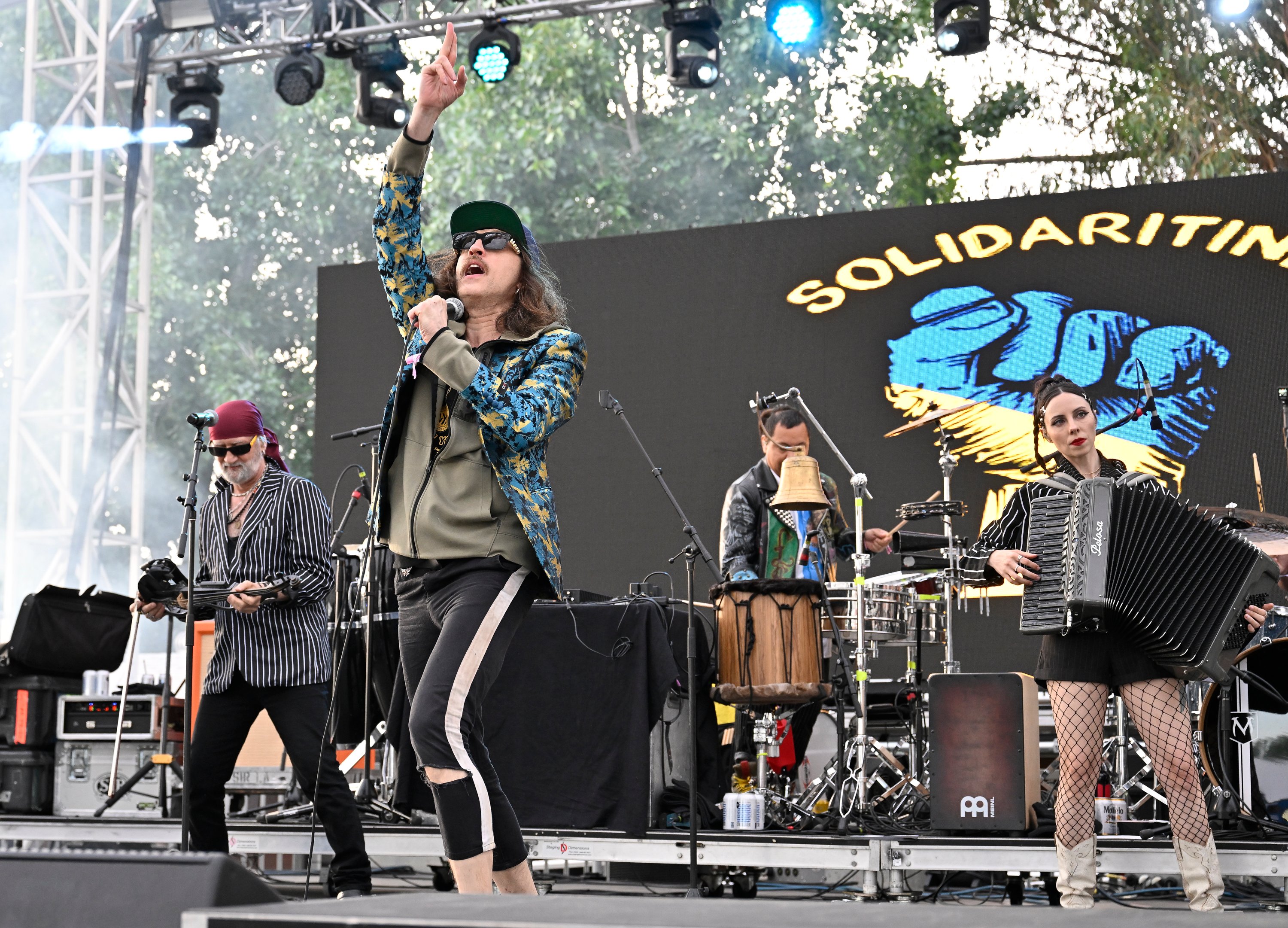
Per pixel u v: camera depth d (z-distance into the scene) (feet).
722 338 27.45
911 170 43.50
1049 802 16.06
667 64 24.89
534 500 8.89
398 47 26.04
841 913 3.30
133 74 29.09
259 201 48.70
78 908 3.20
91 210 31.91
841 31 44.14
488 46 25.34
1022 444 25.85
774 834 14.55
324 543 13.80
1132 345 25.67
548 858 14.98
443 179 43.80
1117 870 13.96
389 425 9.23
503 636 8.81
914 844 14.30
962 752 14.94
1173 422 25.27
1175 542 11.37
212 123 27.68
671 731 16.74
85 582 28.19
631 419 27.63
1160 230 25.81
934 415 19.19
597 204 44.29
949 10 24.12
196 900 3.16
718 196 45.34
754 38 44.06
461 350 8.50
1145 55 40.01
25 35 43.93
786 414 17.88
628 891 17.53
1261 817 15.51
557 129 42.70
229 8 26.68
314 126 48.67
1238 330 25.22
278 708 13.61
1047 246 26.30
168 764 17.49
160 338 47.16
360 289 29.35
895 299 26.86
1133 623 11.46
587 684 15.24
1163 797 16.81
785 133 44.83
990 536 12.34
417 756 8.56
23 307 29.07
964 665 24.64
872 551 17.47
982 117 42.63
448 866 16.29
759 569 17.74
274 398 47.06
